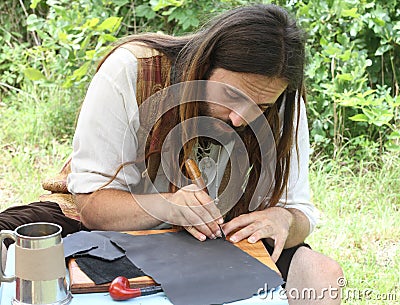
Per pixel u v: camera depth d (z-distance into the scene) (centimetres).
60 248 142
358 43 435
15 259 142
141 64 193
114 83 192
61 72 466
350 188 384
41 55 512
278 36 172
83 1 461
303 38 180
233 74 171
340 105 418
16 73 533
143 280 150
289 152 197
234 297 144
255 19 174
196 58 175
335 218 352
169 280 149
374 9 424
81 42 465
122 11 500
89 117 192
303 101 208
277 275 154
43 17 545
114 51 201
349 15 414
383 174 393
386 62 443
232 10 181
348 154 418
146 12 470
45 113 471
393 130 403
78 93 475
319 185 383
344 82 416
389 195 377
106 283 148
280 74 172
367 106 419
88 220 191
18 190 383
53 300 140
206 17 201
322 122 418
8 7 548
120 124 192
